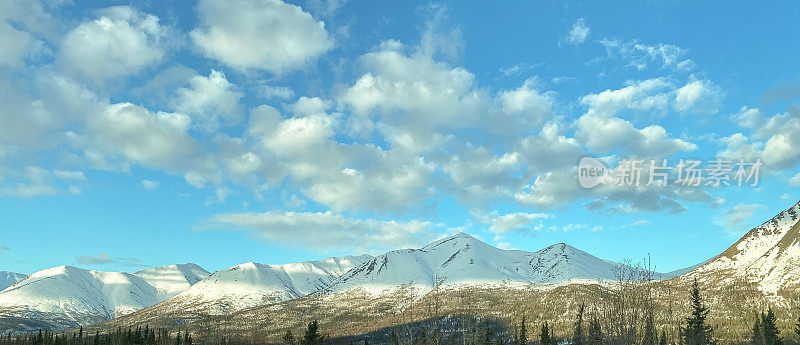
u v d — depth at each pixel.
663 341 112.88
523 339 182.12
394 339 158.88
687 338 133.50
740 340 168.62
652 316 63.75
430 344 133.50
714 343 148.50
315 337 174.75
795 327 177.75
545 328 176.50
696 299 165.50
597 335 70.00
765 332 158.75
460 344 132.50
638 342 62.34
